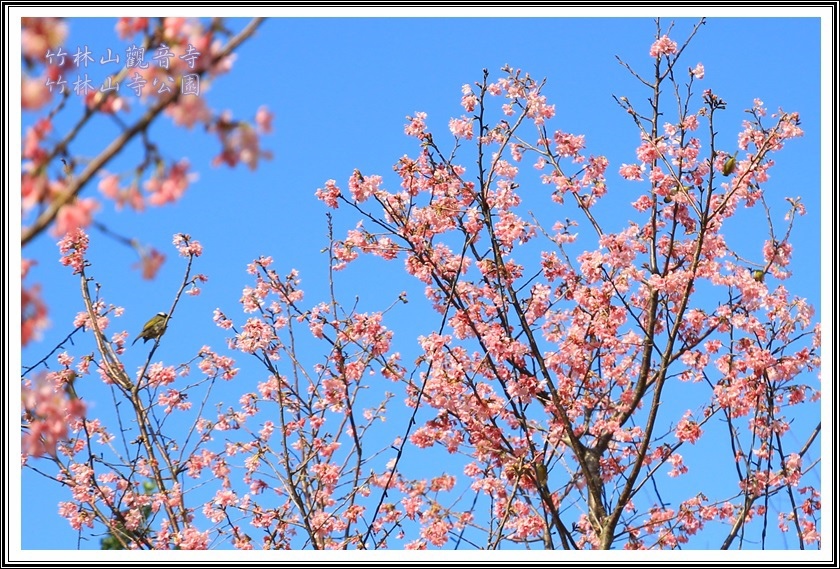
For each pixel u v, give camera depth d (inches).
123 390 346.9
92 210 107.4
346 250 350.6
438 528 331.0
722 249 359.3
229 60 107.7
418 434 342.6
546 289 348.5
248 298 368.8
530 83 366.3
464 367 338.3
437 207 345.4
